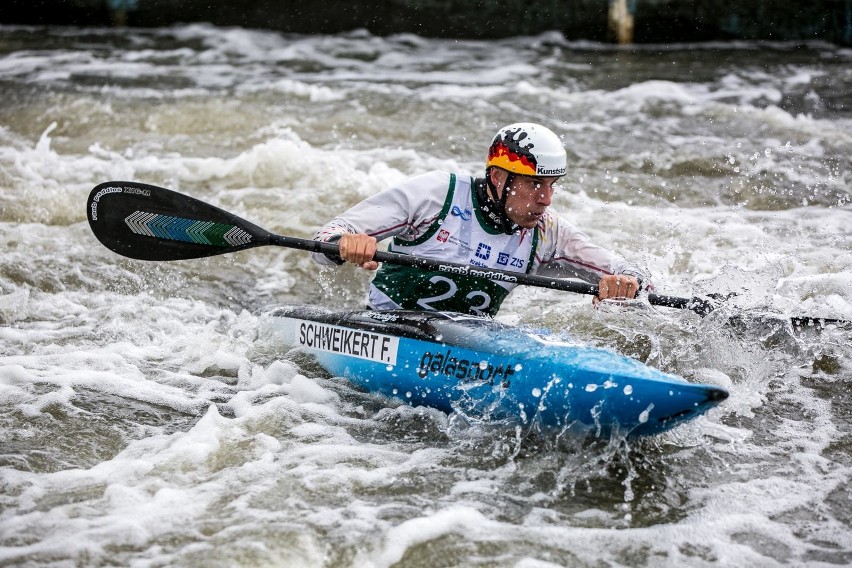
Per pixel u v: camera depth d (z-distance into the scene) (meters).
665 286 22.88
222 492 13.94
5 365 18.02
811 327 19.12
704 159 33.62
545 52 53.94
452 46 55.75
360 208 17.47
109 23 58.09
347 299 23.62
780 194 30.48
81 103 39.06
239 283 24.17
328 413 16.67
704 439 15.99
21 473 14.33
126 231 19.19
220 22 58.22
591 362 15.21
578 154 34.38
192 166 31.75
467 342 16.31
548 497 14.11
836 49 53.22
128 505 13.45
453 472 14.73
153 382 17.91
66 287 22.91
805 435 16.33
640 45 56.00
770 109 39.50
